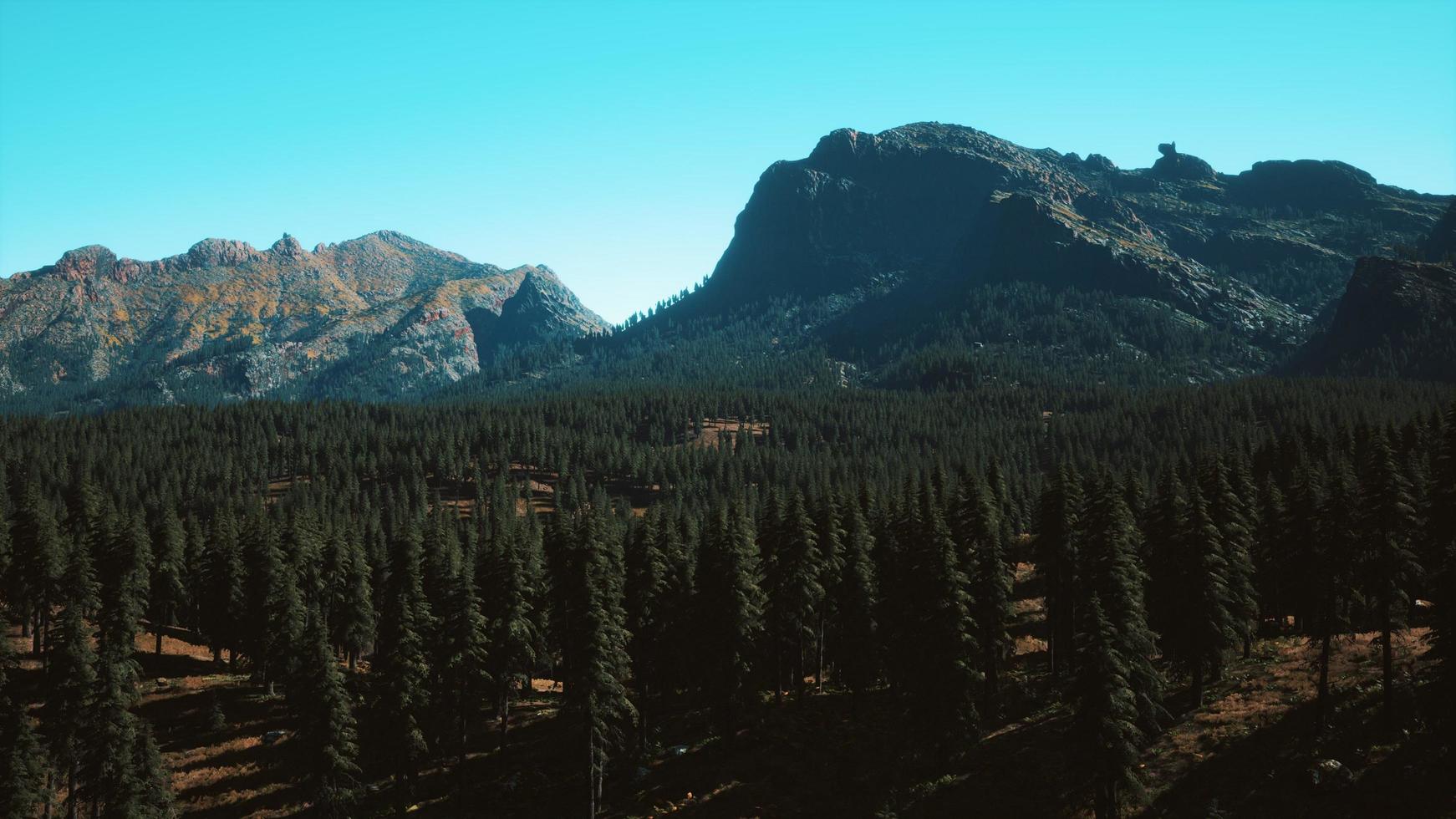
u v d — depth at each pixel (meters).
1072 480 60.66
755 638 60.81
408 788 54.19
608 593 54.12
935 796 47.28
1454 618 37.03
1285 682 51.16
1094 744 39.44
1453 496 40.97
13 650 60.28
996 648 56.31
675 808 49.38
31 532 74.25
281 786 57.03
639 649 58.03
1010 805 45.12
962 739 50.19
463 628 53.50
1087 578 55.16
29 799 47.47
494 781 55.06
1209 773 43.59
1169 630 52.12
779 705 60.62
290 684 53.84
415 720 53.06
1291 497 51.88
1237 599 55.44
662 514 68.00
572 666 53.56
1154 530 58.06
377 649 58.62
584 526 54.44
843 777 50.72
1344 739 42.81
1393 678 46.91
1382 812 37.19
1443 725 37.62
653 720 62.25
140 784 48.47
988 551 56.75
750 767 52.75
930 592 50.66
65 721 51.59
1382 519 43.03
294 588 70.44
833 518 63.12
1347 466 51.25
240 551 81.69
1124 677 40.47
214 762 60.00
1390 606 43.50
